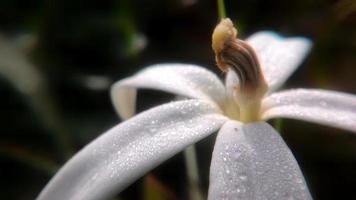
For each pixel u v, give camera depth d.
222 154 0.07
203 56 0.16
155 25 0.16
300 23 0.15
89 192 0.06
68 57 0.16
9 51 0.14
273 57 0.09
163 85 0.08
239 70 0.08
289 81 0.14
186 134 0.07
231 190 0.06
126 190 0.13
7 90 0.15
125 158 0.07
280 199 0.06
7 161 0.14
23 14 0.16
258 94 0.08
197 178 0.11
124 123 0.07
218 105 0.08
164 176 0.14
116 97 0.09
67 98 0.15
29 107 0.14
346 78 0.14
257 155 0.07
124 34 0.15
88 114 0.15
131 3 0.16
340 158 0.13
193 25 0.16
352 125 0.07
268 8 0.16
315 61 0.14
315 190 0.13
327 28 0.14
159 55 0.16
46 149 0.14
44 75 0.15
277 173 0.06
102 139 0.07
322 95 0.08
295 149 0.14
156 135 0.07
